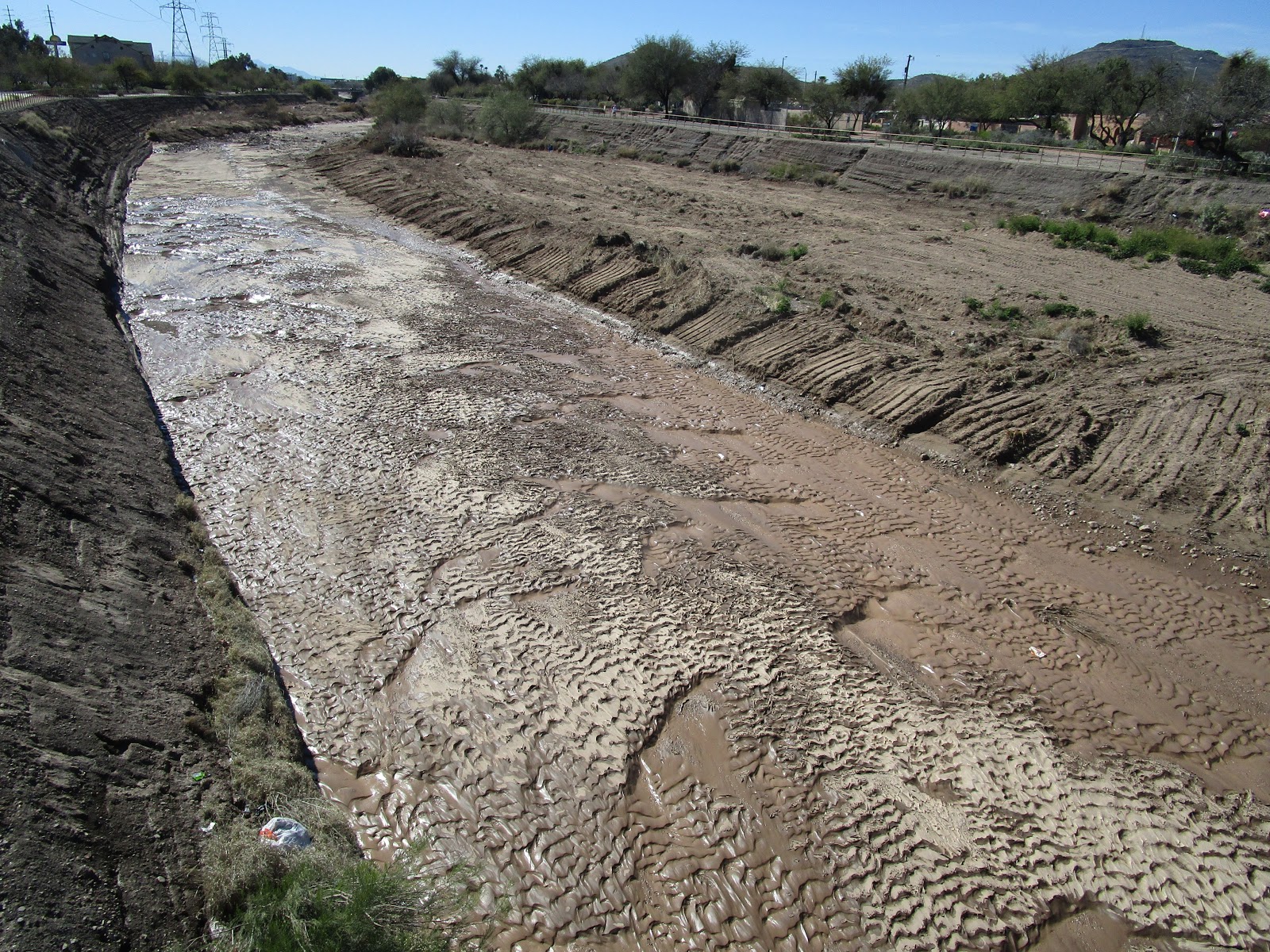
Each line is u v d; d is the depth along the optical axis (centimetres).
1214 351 1702
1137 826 757
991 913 679
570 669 903
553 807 752
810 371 1670
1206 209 2839
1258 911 689
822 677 907
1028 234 2883
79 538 941
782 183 4112
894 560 1125
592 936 649
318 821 693
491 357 1780
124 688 754
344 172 3962
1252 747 848
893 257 2459
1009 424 1431
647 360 1825
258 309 2009
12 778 586
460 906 630
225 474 1270
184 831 646
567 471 1312
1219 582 1088
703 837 730
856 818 752
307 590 1020
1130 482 1275
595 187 3581
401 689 877
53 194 2517
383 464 1309
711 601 1016
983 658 952
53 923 512
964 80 5934
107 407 1352
